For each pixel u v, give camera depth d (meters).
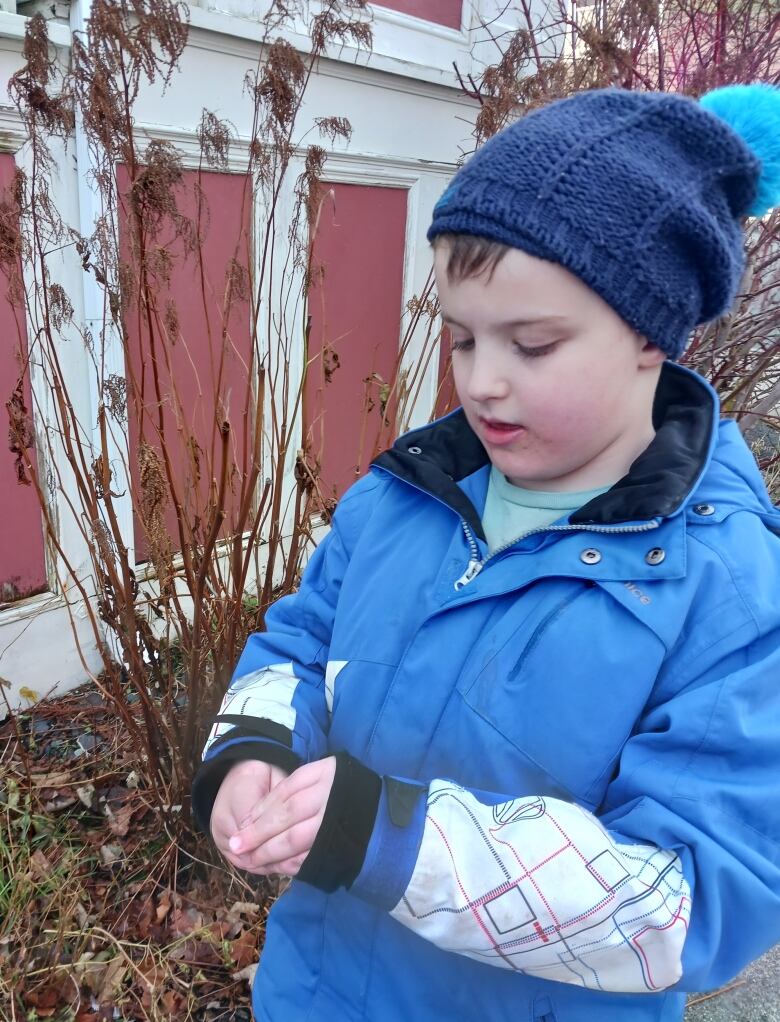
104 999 1.67
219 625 1.83
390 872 0.74
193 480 1.78
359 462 2.07
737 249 0.88
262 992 1.04
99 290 2.24
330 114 2.72
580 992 0.88
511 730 0.85
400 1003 0.92
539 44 2.91
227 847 0.83
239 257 2.55
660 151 0.80
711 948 0.70
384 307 3.20
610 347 0.80
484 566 0.94
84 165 2.10
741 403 2.61
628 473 0.89
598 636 0.83
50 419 2.30
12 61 1.96
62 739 2.37
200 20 2.21
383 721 0.95
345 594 1.06
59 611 2.51
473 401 0.85
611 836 0.75
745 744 0.75
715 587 0.81
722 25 2.49
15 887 1.86
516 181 0.77
